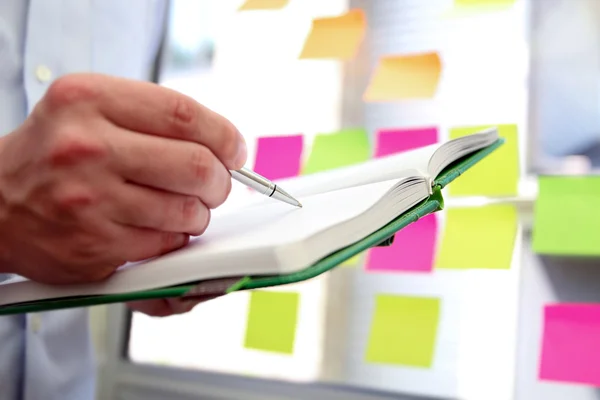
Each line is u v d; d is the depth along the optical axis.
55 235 0.30
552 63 0.65
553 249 0.58
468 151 0.42
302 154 0.74
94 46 0.69
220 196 0.32
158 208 0.30
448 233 0.64
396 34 0.75
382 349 0.65
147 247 0.31
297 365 0.75
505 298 0.64
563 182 0.60
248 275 0.27
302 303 0.76
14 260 0.32
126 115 0.29
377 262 0.67
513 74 0.67
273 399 0.75
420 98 0.68
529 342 0.61
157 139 0.29
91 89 0.28
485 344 0.64
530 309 0.62
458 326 0.66
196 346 0.83
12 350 0.56
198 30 0.90
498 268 0.61
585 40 0.63
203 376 0.81
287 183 0.49
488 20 0.69
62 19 0.62
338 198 0.33
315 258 0.26
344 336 0.73
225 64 0.87
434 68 0.69
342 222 0.28
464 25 0.71
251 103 0.84
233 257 0.27
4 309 0.34
